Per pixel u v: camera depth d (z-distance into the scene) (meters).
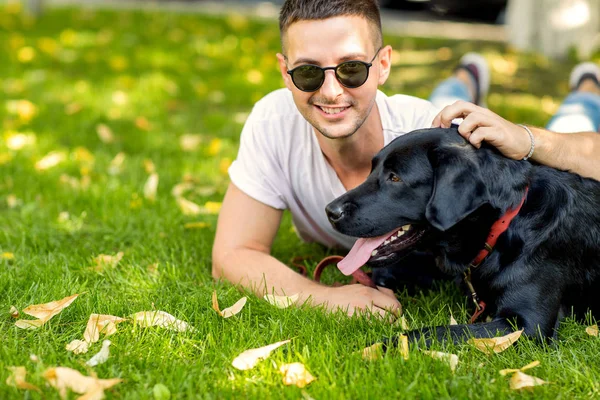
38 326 2.99
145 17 12.71
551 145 3.16
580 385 2.59
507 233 2.98
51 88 7.77
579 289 3.11
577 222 3.05
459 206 2.80
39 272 3.57
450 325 2.92
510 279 2.97
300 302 3.28
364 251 3.05
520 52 9.48
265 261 3.47
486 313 3.15
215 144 5.77
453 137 2.98
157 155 5.74
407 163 2.94
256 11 14.38
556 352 2.85
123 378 2.63
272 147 3.50
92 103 7.21
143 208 4.65
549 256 2.99
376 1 3.13
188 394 2.53
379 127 3.41
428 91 7.77
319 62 2.99
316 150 3.43
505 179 2.95
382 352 2.78
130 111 6.99
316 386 2.55
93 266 3.79
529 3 9.45
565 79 8.33
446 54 9.57
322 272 3.84
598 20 9.49
